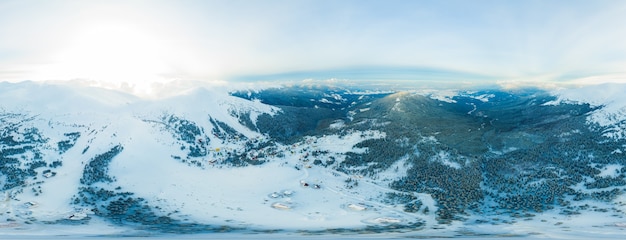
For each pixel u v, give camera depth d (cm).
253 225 17112
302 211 19012
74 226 16500
